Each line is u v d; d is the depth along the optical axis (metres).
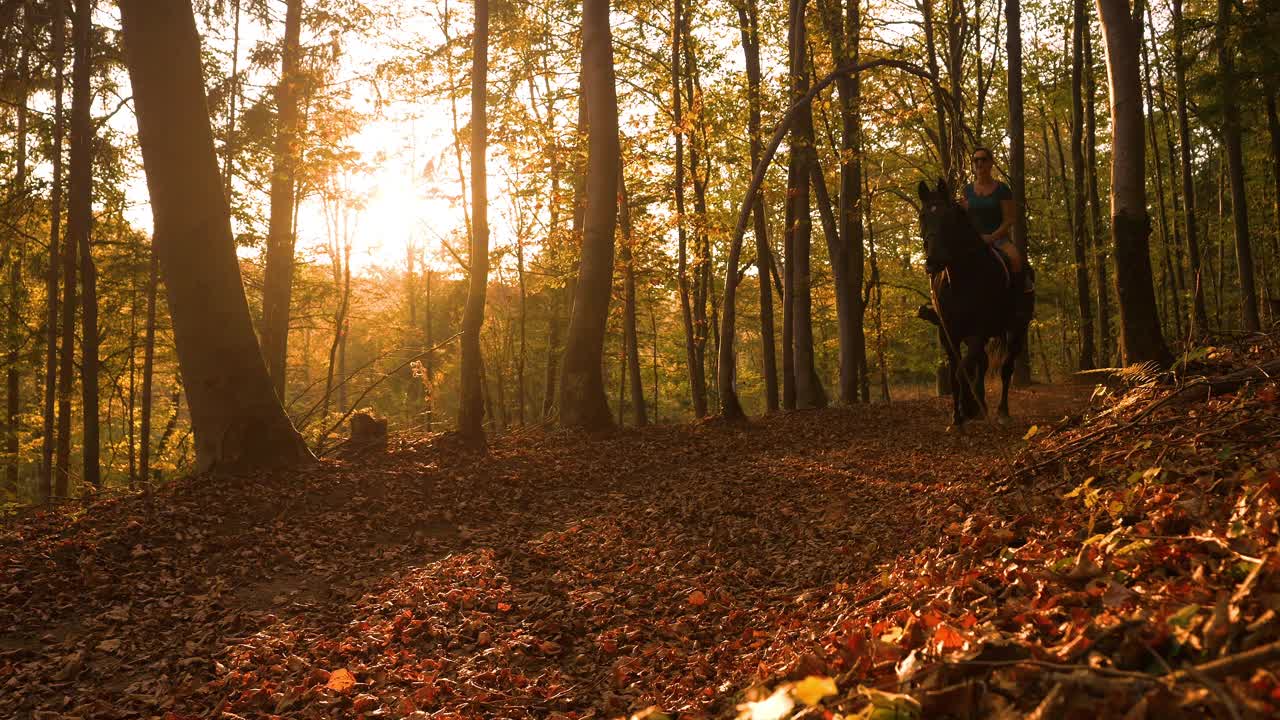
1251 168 27.78
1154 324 10.28
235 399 10.67
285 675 5.34
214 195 10.71
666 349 41.38
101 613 6.48
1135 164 10.48
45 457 17.86
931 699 2.37
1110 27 10.66
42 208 19.41
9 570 6.99
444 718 4.52
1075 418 7.48
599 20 16.70
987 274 9.82
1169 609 2.44
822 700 2.75
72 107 16.78
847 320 23.09
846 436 13.85
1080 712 2.04
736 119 21.08
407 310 45.50
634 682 4.79
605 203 16.80
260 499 9.50
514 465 12.50
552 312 33.88
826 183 25.86
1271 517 2.93
